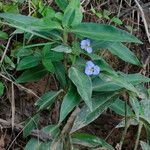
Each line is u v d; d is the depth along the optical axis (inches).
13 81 16.9
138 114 14.7
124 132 16.1
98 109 14.8
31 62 15.6
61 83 15.3
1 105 17.1
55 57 15.3
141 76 15.5
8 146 16.7
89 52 14.2
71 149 15.1
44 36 14.4
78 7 13.8
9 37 17.3
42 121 17.1
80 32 13.8
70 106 13.9
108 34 13.6
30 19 14.5
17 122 16.9
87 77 13.8
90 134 16.5
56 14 14.5
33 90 17.4
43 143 15.4
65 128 15.4
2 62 16.5
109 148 15.7
